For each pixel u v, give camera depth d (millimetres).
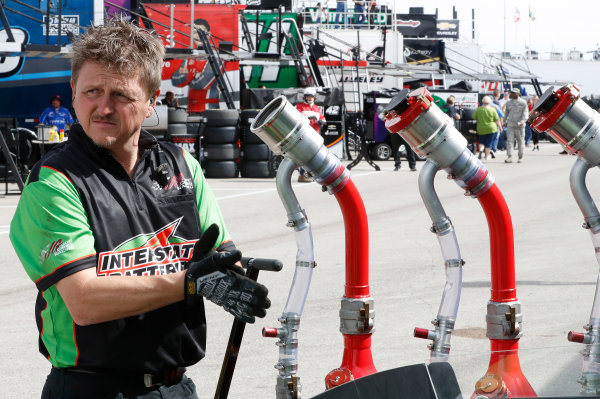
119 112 1898
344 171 2148
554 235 8938
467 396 1567
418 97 2088
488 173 2189
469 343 4785
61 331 1934
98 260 1905
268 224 10109
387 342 4949
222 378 1979
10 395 4152
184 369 2070
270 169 17234
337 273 7074
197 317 2068
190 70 19375
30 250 1880
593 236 2260
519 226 9656
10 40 13812
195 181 2143
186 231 2064
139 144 2041
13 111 16062
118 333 1928
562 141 2232
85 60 1893
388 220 10344
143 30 1956
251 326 5441
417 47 35344
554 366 1561
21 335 5273
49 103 16188
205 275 1756
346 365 2250
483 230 9289
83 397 1938
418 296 6145
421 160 22656
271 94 18219
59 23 14188
